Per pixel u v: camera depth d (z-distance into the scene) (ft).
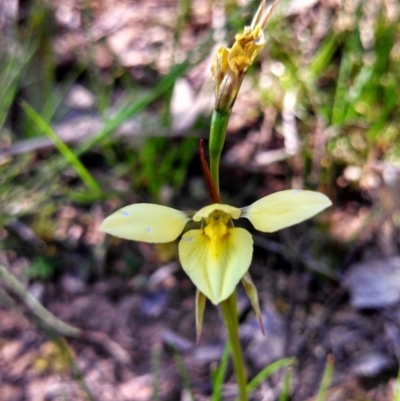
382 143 0.62
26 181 0.64
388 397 0.48
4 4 0.72
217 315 0.55
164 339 0.53
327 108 0.63
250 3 0.55
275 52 0.67
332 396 0.48
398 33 0.64
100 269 0.59
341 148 0.62
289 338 0.53
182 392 0.50
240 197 0.62
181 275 0.58
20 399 0.50
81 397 0.50
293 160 0.62
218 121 0.24
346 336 0.52
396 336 0.51
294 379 0.50
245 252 0.26
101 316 0.55
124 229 0.25
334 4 0.71
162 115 0.63
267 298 0.55
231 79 0.24
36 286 0.58
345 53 0.62
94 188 0.57
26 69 0.70
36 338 0.54
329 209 0.58
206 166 0.25
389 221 0.58
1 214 0.61
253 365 0.51
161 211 0.25
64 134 0.65
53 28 0.73
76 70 0.73
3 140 0.68
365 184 0.61
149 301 0.56
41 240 0.61
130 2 0.81
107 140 0.61
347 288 0.55
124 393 0.50
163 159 0.64
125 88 0.71
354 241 0.57
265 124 0.66
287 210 0.25
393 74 0.61
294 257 0.57
